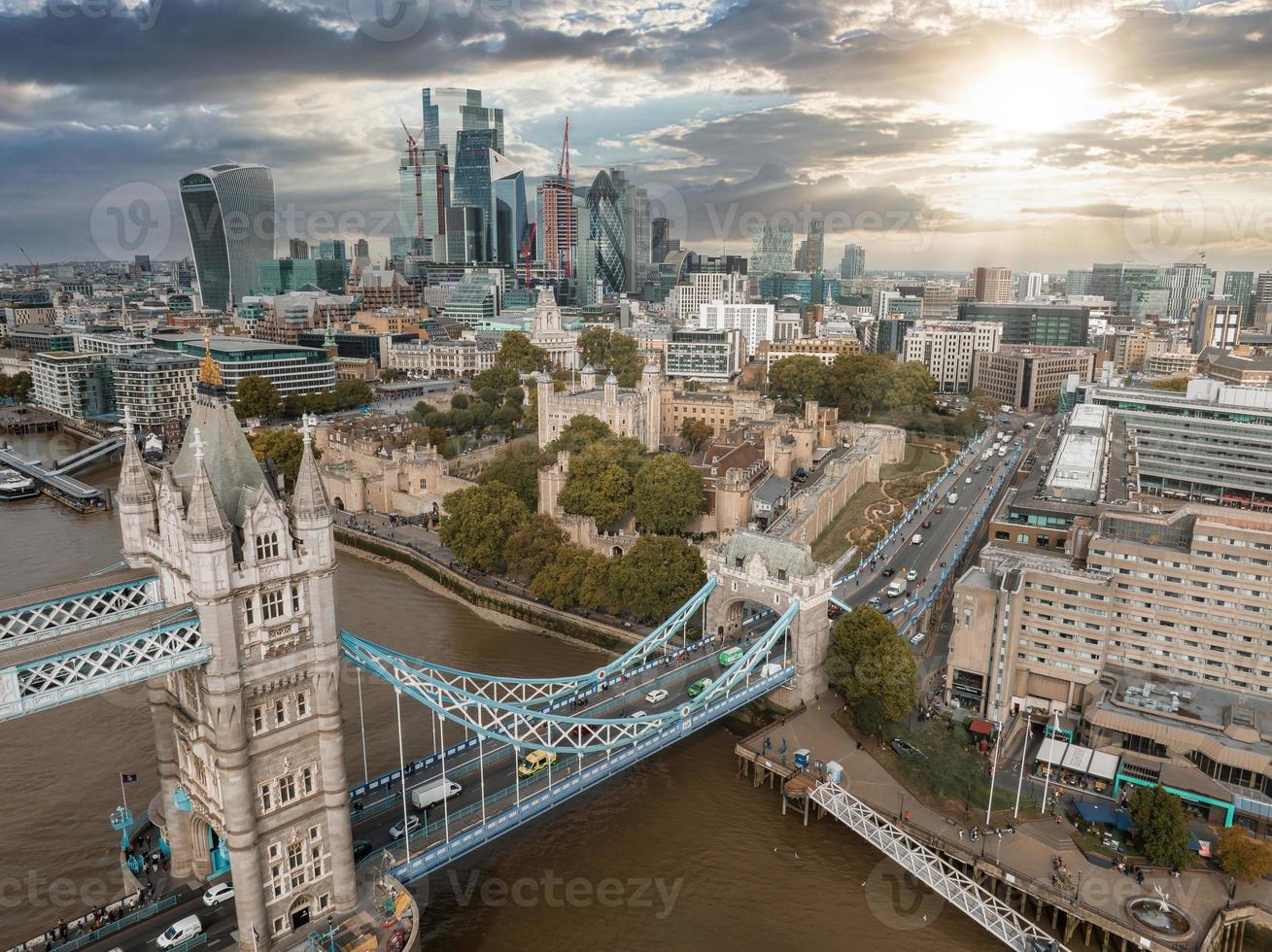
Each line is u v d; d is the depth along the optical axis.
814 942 113.44
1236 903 117.25
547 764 136.38
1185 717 145.50
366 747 145.62
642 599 186.12
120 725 155.12
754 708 167.88
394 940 100.25
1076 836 130.88
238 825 95.25
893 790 140.88
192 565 90.62
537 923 114.88
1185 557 153.62
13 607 91.12
